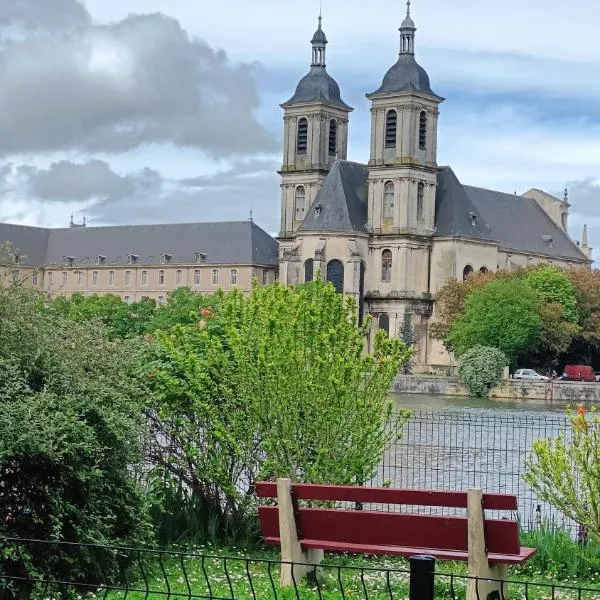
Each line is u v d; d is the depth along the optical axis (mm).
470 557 17359
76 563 18828
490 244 181625
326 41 193875
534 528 25875
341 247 171000
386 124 175375
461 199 180000
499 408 104250
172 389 24781
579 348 157125
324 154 191500
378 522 18234
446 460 44906
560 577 21938
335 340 25297
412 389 131375
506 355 140125
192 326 27531
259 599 17672
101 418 19953
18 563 18062
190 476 27391
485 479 39875
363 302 174000
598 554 22875
